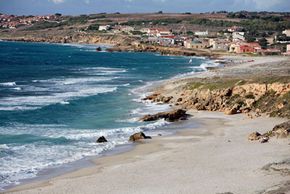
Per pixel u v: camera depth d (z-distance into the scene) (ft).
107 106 252.83
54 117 219.82
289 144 156.97
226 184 116.06
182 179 123.34
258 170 126.31
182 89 289.74
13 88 322.14
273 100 232.73
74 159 149.69
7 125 198.59
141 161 146.10
